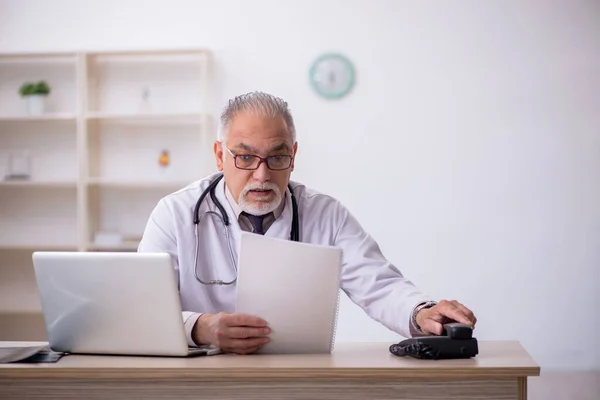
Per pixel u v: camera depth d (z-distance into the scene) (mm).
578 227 4340
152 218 2055
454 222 4379
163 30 4477
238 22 4438
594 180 4332
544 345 4355
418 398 1415
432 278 4387
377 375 1405
